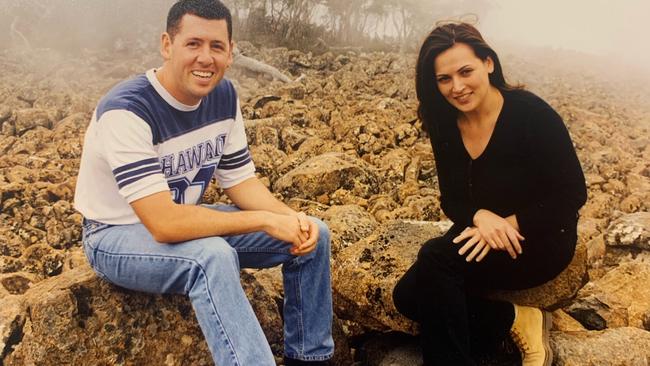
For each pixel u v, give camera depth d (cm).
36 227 609
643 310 410
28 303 308
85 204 297
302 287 311
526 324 308
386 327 356
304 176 677
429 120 312
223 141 316
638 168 901
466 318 296
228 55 288
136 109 278
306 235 299
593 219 616
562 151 285
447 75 289
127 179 273
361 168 704
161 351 307
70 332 292
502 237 290
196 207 282
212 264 264
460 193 315
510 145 292
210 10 277
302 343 314
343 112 1166
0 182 708
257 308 349
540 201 295
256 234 313
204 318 266
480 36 290
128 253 282
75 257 514
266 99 1234
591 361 317
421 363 337
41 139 968
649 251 510
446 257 297
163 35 285
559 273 310
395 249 372
